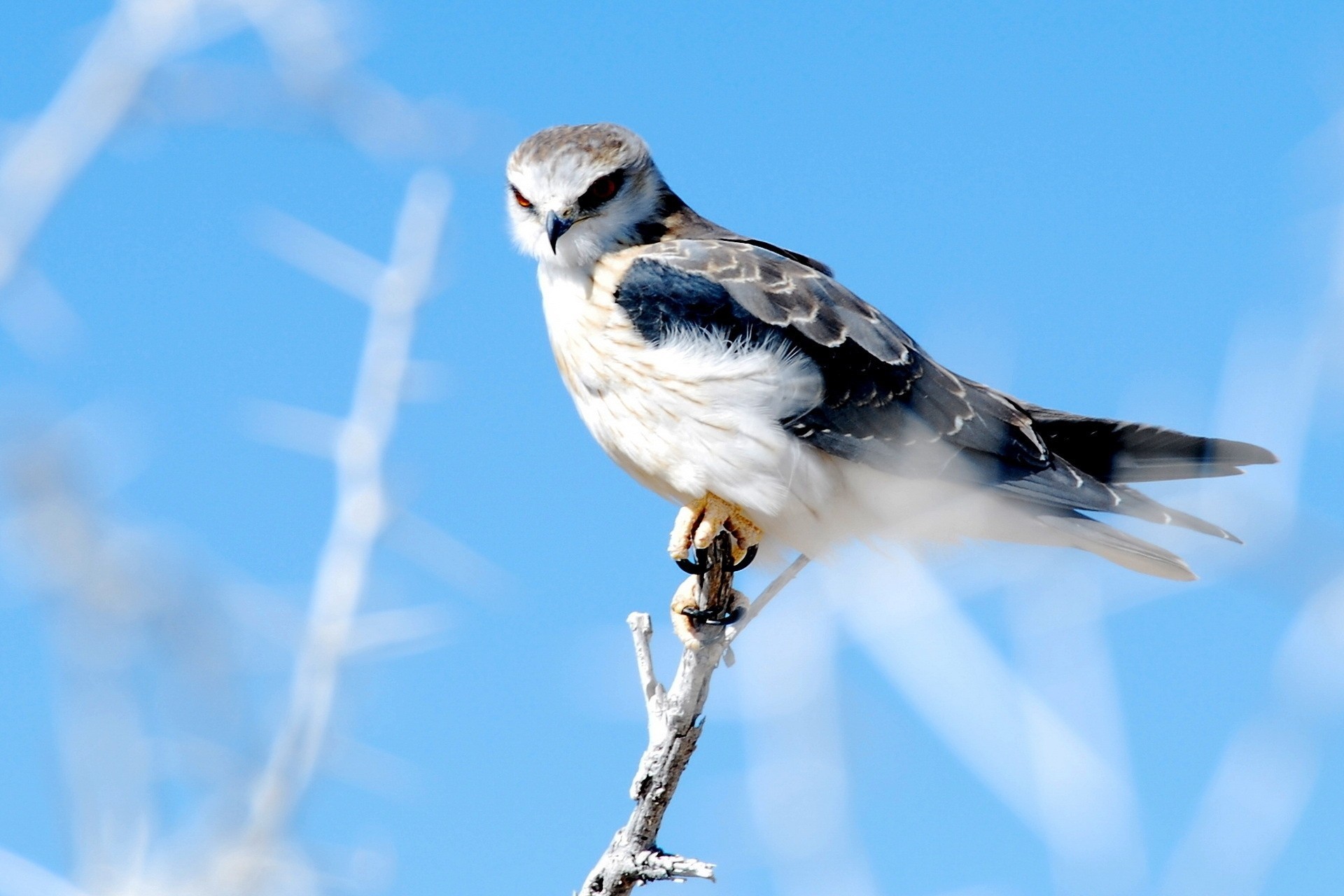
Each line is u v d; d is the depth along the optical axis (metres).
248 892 4.39
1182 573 9.75
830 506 9.51
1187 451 10.57
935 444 9.79
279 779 4.67
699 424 9.17
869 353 9.78
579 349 9.72
